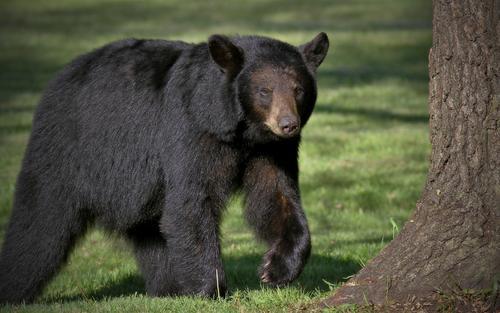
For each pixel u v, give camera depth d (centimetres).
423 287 872
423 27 4744
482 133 852
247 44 1055
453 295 849
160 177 1080
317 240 1531
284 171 1065
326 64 3812
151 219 1142
